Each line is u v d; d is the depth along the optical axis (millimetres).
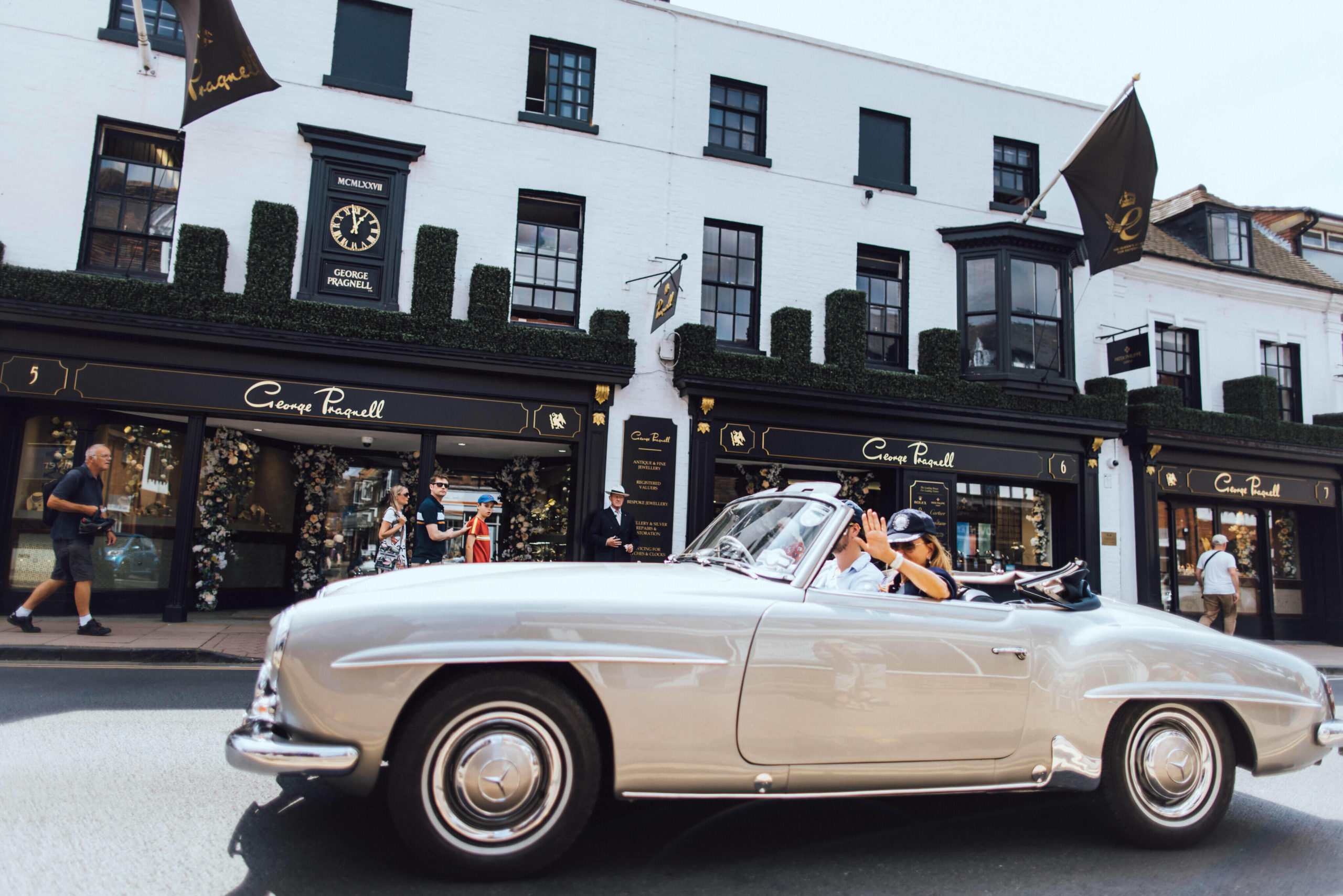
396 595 2730
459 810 2645
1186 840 3312
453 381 9953
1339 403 14844
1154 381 13820
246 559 11227
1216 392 14117
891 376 11422
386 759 2703
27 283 8555
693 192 11586
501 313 10078
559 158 11078
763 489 11703
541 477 12203
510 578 3055
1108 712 3219
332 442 11938
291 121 10078
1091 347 13125
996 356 12195
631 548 9891
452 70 10773
